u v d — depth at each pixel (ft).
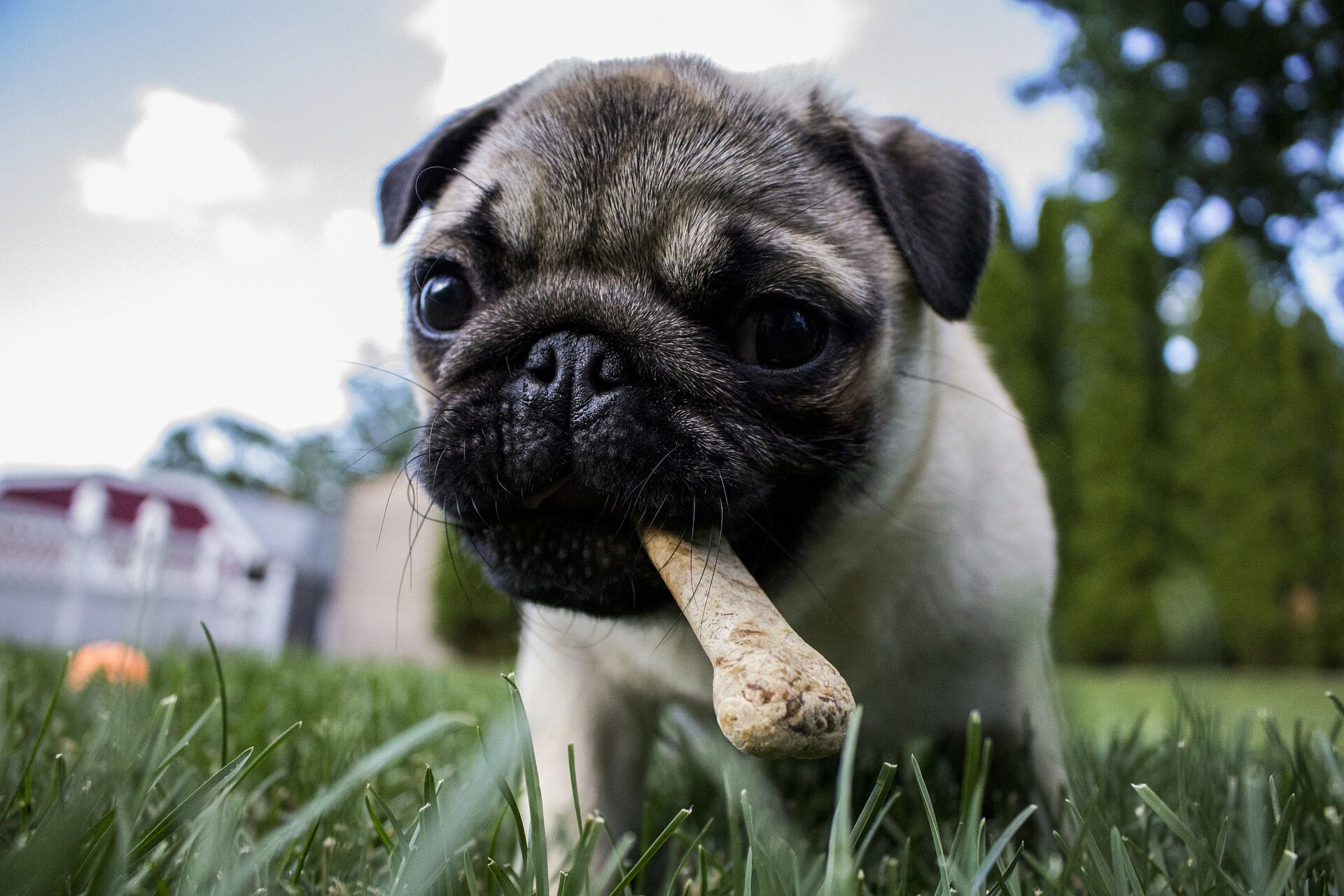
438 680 1.28
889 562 0.59
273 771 0.63
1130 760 0.67
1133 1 5.30
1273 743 0.58
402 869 0.38
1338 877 0.37
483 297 0.55
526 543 0.49
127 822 0.40
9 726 0.56
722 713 0.35
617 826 0.62
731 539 0.51
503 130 0.62
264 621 5.87
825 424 0.53
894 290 0.60
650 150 0.54
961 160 0.67
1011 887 0.39
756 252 0.51
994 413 0.69
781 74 0.66
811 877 0.40
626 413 0.47
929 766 0.70
